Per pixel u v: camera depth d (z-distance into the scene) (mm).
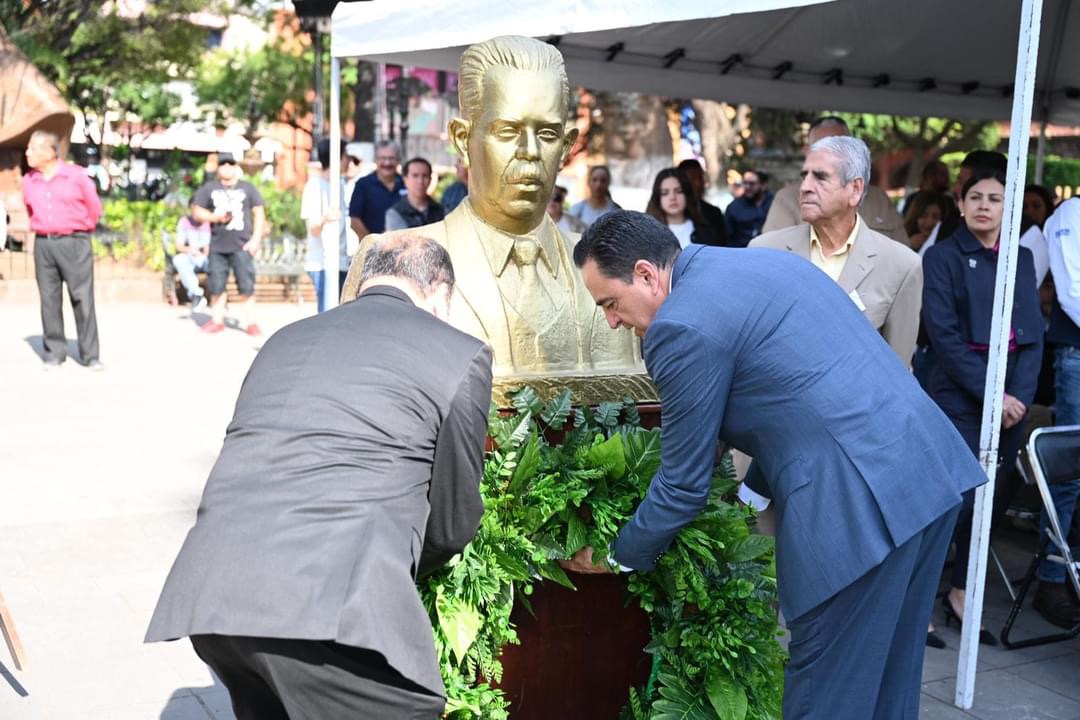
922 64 7223
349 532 2006
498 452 2592
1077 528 4102
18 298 12938
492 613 2557
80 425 6875
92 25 15984
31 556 4461
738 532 2684
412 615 2025
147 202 15922
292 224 16891
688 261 2416
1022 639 4004
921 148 18359
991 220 3850
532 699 2787
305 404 2111
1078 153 14328
